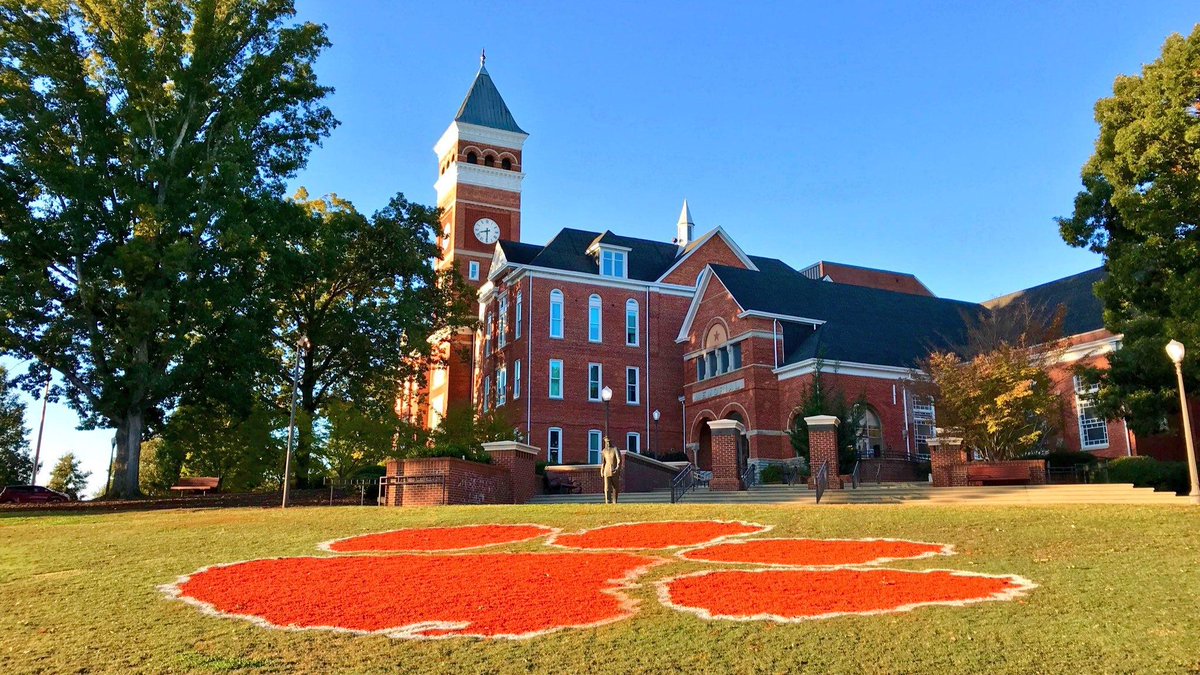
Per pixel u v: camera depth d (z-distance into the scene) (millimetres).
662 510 20391
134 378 30781
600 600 11008
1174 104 22547
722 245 53281
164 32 33906
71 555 16188
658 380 49188
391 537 17719
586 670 8258
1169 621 9352
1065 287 43531
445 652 8883
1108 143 25719
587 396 47344
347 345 42188
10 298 29000
